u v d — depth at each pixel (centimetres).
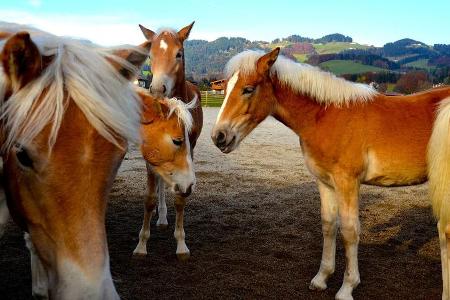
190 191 413
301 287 402
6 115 165
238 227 565
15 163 167
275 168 954
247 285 402
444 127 334
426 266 454
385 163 370
